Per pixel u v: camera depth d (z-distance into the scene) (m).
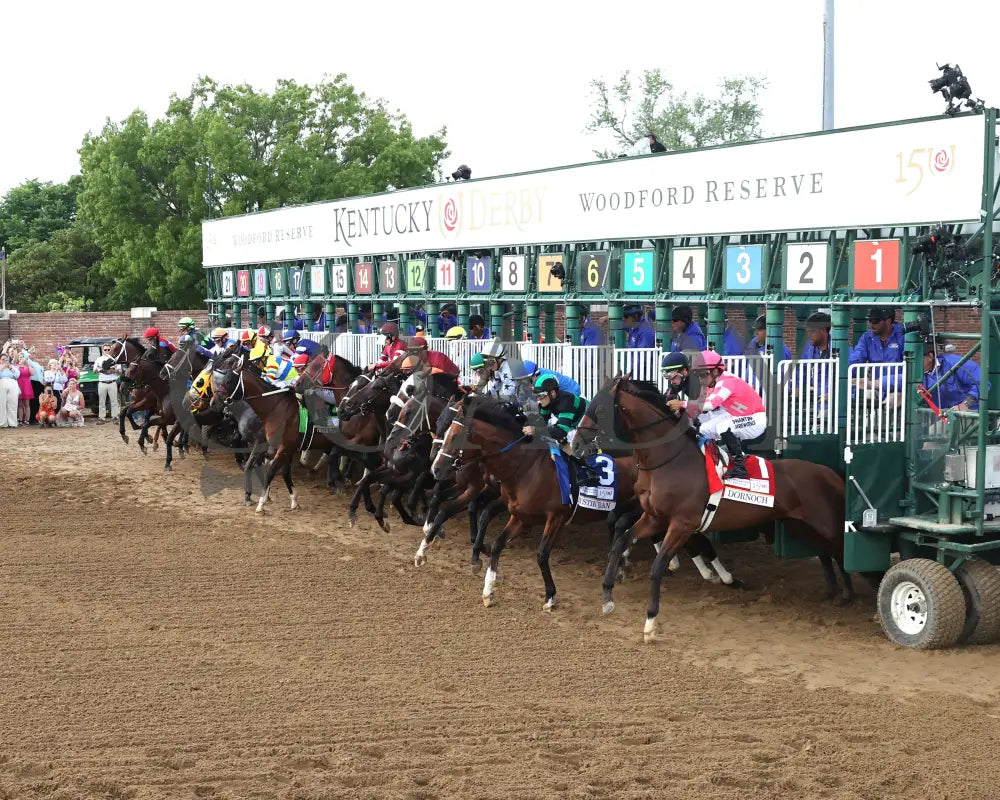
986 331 7.75
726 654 7.87
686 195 11.51
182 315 30.42
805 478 8.75
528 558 10.88
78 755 5.89
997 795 5.47
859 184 9.45
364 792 5.45
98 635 8.13
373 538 11.73
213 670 7.35
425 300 16.28
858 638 8.26
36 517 12.66
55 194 55.03
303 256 20.06
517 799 5.39
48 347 29.06
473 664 7.55
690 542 9.74
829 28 14.40
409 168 36.69
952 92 8.39
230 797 5.39
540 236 13.69
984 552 8.39
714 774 5.67
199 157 34.50
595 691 7.00
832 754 5.98
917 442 8.33
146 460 17.31
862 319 11.66
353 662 7.57
